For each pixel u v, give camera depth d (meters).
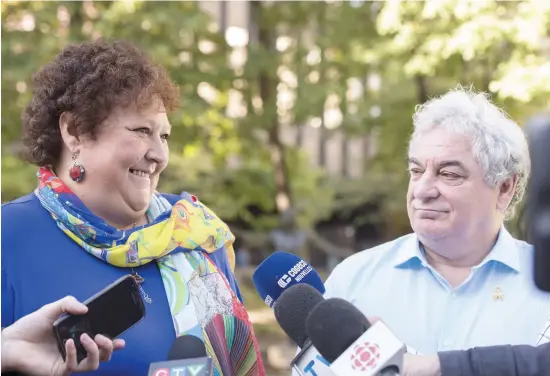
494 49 8.04
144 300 2.30
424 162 2.47
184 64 8.94
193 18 8.42
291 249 10.49
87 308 1.91
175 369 1.80
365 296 2.61
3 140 8.01
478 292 2.53
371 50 8.89
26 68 7.82
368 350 1.75
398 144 10.02
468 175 2.43
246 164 10.25
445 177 2.45
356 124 10.30
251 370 2.44
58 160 2.37
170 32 8.34
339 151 16.03
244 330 2.44
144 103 2.28
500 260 2.51
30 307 2.22
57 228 2.31
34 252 2.26
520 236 2.68
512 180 2.50
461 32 7.74
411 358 2.21
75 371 1.90
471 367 2.17
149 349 2.25
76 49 2.34
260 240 10.38
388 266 2.63
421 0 8.14
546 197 1.57
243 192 10.04
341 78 9.80
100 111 2.24
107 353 1.91
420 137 2.50
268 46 10.29
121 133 2.27
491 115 2.48
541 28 7.72
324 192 11.65
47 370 1.94
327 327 1.81
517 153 2.47
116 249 2.28
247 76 9.53
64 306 1.91
